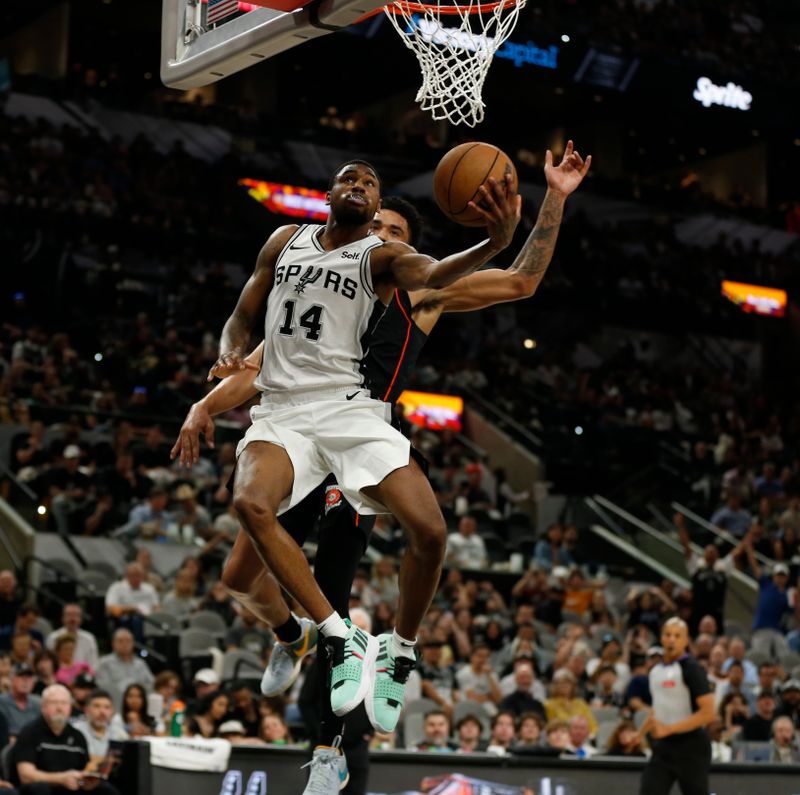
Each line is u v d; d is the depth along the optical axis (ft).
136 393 58.54
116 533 45.91
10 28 90.84
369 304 12.15
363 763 20.83
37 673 30.71
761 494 66.85
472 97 14.65
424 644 37.42
